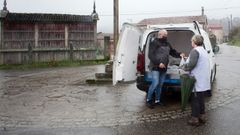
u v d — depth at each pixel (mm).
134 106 8836
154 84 8414
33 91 11375
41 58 22281
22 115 7992
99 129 6812
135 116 7785
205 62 6805
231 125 6848
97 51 24422
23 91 11414
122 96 10211
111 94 10570
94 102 9391
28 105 9086
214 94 10219
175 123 7137
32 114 8086
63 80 14180
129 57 9031
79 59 23250
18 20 21547
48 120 7531
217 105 8695
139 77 9031
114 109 8516
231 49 48562
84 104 9141
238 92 10508
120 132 6582
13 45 21688
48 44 22438
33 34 22062
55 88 11961
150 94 8508
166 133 6438
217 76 14539
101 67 20266
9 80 14680
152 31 9102
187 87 6914
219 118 7418
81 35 23234
